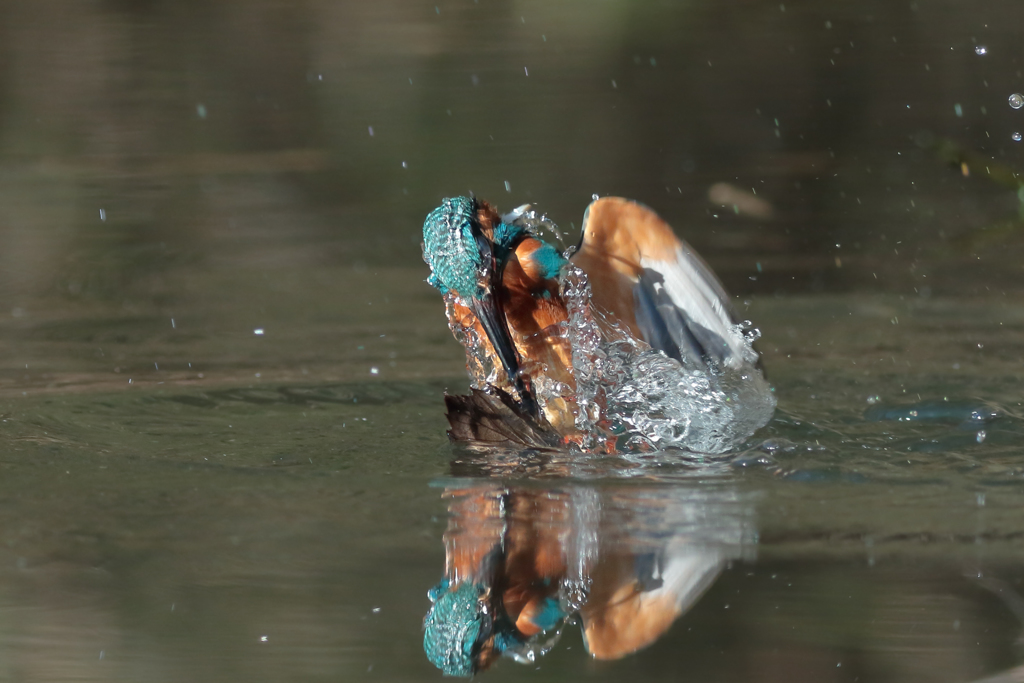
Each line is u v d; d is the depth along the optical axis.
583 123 30.69
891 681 6.13
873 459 10.06
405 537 8.11
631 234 10.88
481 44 36.94
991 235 19.30
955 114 29.73
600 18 37.97
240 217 24.27
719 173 26.98
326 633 6.76
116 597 7.20
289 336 16.36
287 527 8.35
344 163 27.97
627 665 6.38
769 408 11.34
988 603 6.99
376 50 36.16
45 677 6.25
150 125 31.00
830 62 33.56
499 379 11.57
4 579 7.45
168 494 9.21
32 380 13.80
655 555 7.69
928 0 38.41
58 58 35.22
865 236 22.16
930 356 14.82
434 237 11.05
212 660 6.42
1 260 21.00
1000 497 8.94
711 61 34.81
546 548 7.89
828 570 7.46
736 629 6.74
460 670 6.29
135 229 23.17
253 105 32.59
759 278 19.66
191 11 39.78
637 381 11.16
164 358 15.06
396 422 11.84
